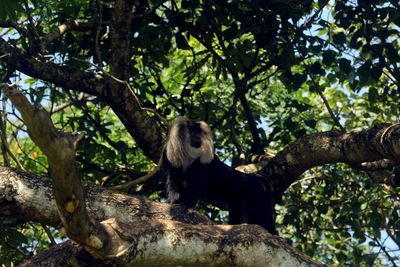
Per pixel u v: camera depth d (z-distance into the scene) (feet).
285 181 22.74
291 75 24.21
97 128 25.58
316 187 29.48
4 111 20.35
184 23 23.89
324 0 23.85
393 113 28.27
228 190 22.95
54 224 15.07
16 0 19.56
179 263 13.05
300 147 21.40
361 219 28.55
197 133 22.24
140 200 16.10
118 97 21.21
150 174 18.76
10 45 22.04
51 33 22.13
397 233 26.99
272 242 13.80
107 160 28.53
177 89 30.73
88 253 11.60
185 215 16.26
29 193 14.70
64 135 9.29
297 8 23.54
